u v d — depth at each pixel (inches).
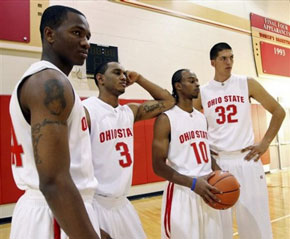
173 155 60.3
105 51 168.6
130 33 179.9
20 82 25.8
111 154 52.3
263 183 67.9
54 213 22.4
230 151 68.6
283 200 150.1
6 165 132.5
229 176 56.6
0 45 135.4
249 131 70.8
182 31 203.9
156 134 61.5
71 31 30.0
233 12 239.9
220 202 54.1
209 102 73.8
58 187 22.2
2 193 130.6
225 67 73.1
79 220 22.5
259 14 262.5
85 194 32.3
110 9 172.9
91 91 163.2
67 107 24.9
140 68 182.2
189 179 55.4
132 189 169.6
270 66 262.5
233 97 71.6
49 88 24.3
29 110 25.8
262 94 72.3
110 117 55.2
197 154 60.3
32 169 28.8
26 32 142.3
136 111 62.1
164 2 195.9
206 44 216.4
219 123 71.1
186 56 204.1
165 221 59.6
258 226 65.2
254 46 251.4
